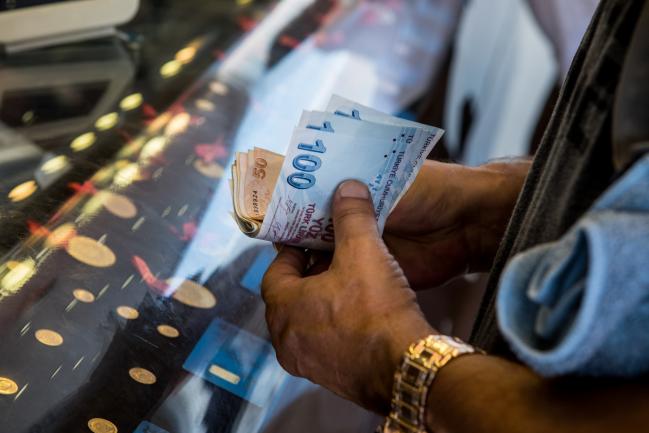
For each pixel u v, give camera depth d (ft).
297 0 5.90
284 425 3.24
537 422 2.02
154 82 4.64
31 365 2.79
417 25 6.24
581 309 1.82
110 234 3.48
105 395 2.80
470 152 7.63
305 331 2.85
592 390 2.01
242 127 4.50
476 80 7.25
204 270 3.51
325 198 3.03
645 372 2.00
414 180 3.37
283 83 4.98
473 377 2.25
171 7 5.43
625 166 2.09
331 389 2.93
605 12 2.47
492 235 3.75
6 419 2.60
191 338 3.17
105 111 4.27
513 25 7.52
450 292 6.91
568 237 1.94
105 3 4.79
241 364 3.16
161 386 2.92
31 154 3.79
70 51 4.71
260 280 3.62
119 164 3.91
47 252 3.27
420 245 3.74
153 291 3.30
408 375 2.38
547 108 7.88
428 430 2.36
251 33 5.38
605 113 2.33
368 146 2.94
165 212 3.73
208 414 2.90
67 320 3.01
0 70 4.37
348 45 5.63
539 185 2.66
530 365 1.94
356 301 2.77
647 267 1.82
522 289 2.05
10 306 2.98
